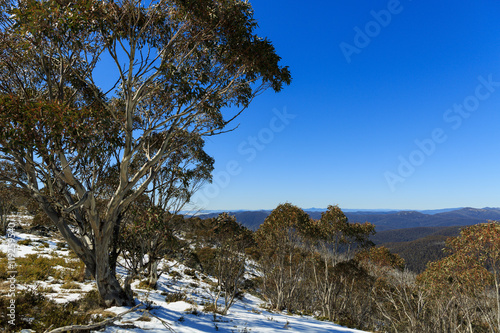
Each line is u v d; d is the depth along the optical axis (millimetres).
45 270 15273
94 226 9680
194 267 28969
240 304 19719
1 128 6328
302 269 28641
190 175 15867
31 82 9797
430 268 22141
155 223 10273
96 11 8055
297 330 11828
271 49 10078
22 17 6922
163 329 8516
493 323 17031
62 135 7027
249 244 15211
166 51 10250
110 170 12250
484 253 18219
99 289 10211
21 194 10477
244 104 11805
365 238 41719
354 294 29266
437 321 19875
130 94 9430
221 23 9414
